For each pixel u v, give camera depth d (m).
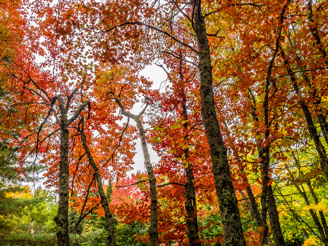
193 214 7.57
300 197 10.92
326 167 6.41
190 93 9.64
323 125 6.82
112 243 5.80
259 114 7.21
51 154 10.56
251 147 6.00
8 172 10.04
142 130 8.36
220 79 8.78
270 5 5.89
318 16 6.43
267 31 6.14
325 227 8.38
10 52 8.20
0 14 8.38
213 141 3.90
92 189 10.61
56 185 10.15
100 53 7.39
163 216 8.58
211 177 7.95
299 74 7.05
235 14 6.52
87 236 13.70
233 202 3.36
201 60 4.58
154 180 7.19
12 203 10.02
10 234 9.30
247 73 6.96
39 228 15.11
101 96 10.70
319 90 6.33
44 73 9.65
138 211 8.48
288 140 6.57
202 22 4.96
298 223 10.38
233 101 9.20
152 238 6.13
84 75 7.93
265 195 3.85
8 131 10.71
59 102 8.09
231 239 3.10
